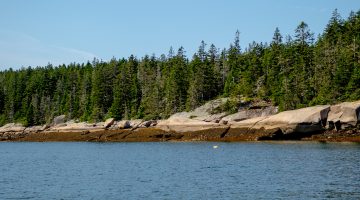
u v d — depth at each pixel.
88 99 140.62
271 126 86.75
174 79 122.19
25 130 134.50
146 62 163.00
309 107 85.19
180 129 100.00
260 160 52.53
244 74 121.81
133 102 131.00
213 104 109.38
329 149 64.19
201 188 34.16
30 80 166.75
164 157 60.69
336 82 90.44
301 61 107.94
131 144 92.25
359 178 37.03
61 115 145.00
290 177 38.47
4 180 40.12
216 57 148.25
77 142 107.06
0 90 159.38
